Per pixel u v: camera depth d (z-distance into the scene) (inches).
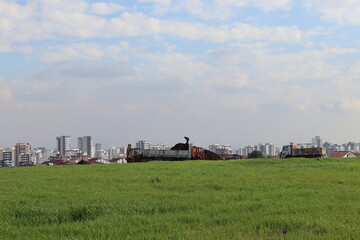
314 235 377.7
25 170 1427.2
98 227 436.8
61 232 422.6
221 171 1251.8
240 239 372.8
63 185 882.1
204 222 458.0
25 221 482.6
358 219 445.4
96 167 1573.6
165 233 403.9
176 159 2896.2
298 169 1312.7
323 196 641.0
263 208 533.6
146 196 676.1
